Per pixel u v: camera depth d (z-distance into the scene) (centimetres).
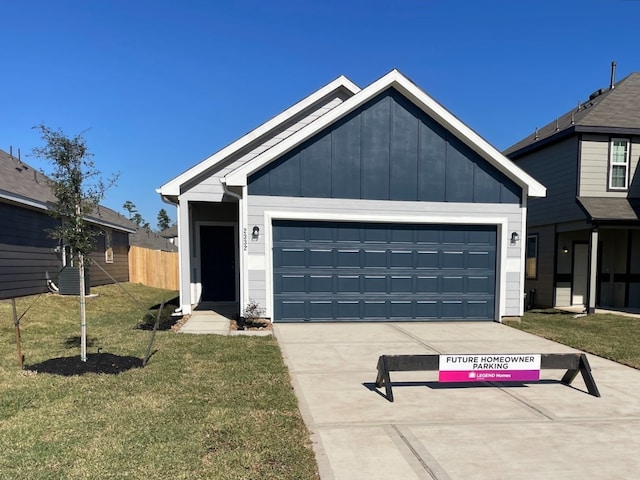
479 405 467
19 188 1217
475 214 984
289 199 929
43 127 528
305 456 340
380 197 956
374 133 954
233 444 356
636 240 1378
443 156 973
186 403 442
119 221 2108
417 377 574
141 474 307
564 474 323
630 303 1376
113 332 823
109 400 446
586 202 1255
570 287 1419
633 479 318
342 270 956
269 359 621
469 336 827
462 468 329
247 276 919
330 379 549
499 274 992
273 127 1073
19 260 1209
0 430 373
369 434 387
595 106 1371
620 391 521
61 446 345
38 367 550
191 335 790
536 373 509
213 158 1029
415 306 978
